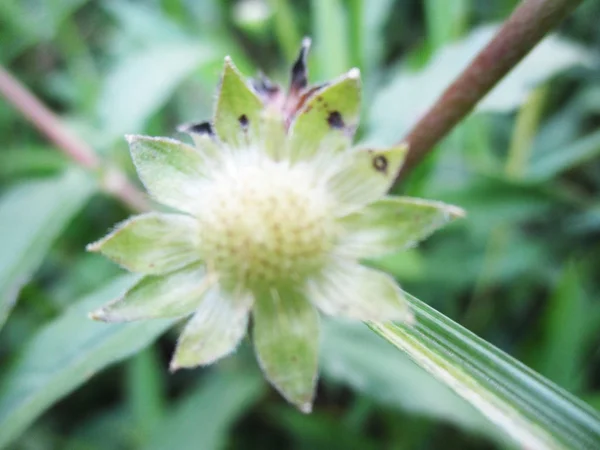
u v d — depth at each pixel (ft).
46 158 0.16
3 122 0.18
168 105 0.17
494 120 0.16
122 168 0.16
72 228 0.16
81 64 0.18
